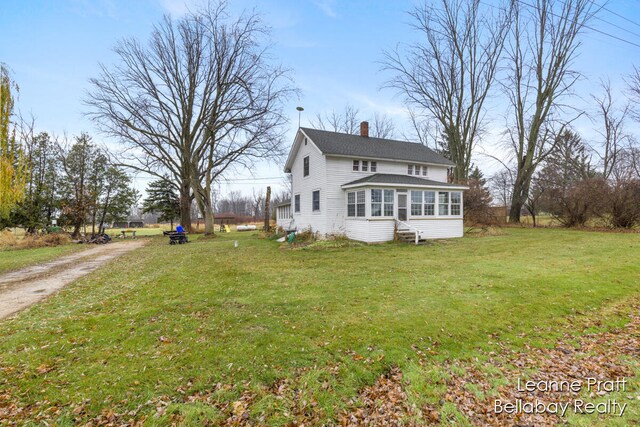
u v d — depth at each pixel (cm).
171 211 3366
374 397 315
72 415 281
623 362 382
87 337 442
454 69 2655
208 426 271
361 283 733
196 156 2453
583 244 1258
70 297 661
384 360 380
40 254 1424
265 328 471
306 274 844
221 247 1598
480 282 713
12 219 2091
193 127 2491
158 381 332
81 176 2581
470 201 2262
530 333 463
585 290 643
